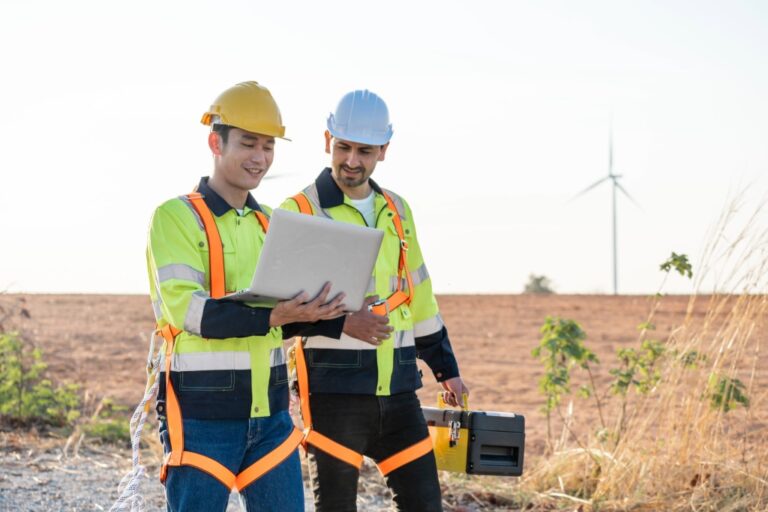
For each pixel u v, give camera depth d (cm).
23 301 977
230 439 364
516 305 3028
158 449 792
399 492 441
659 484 666
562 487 686
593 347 1911
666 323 2342
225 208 377
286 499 370
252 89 379
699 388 700
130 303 3016
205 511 357
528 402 1350
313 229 349
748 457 691
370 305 409
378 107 442
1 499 612
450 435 473
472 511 642
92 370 1528
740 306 702
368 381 432
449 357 478
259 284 348
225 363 365
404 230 460
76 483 673
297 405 455
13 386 906
